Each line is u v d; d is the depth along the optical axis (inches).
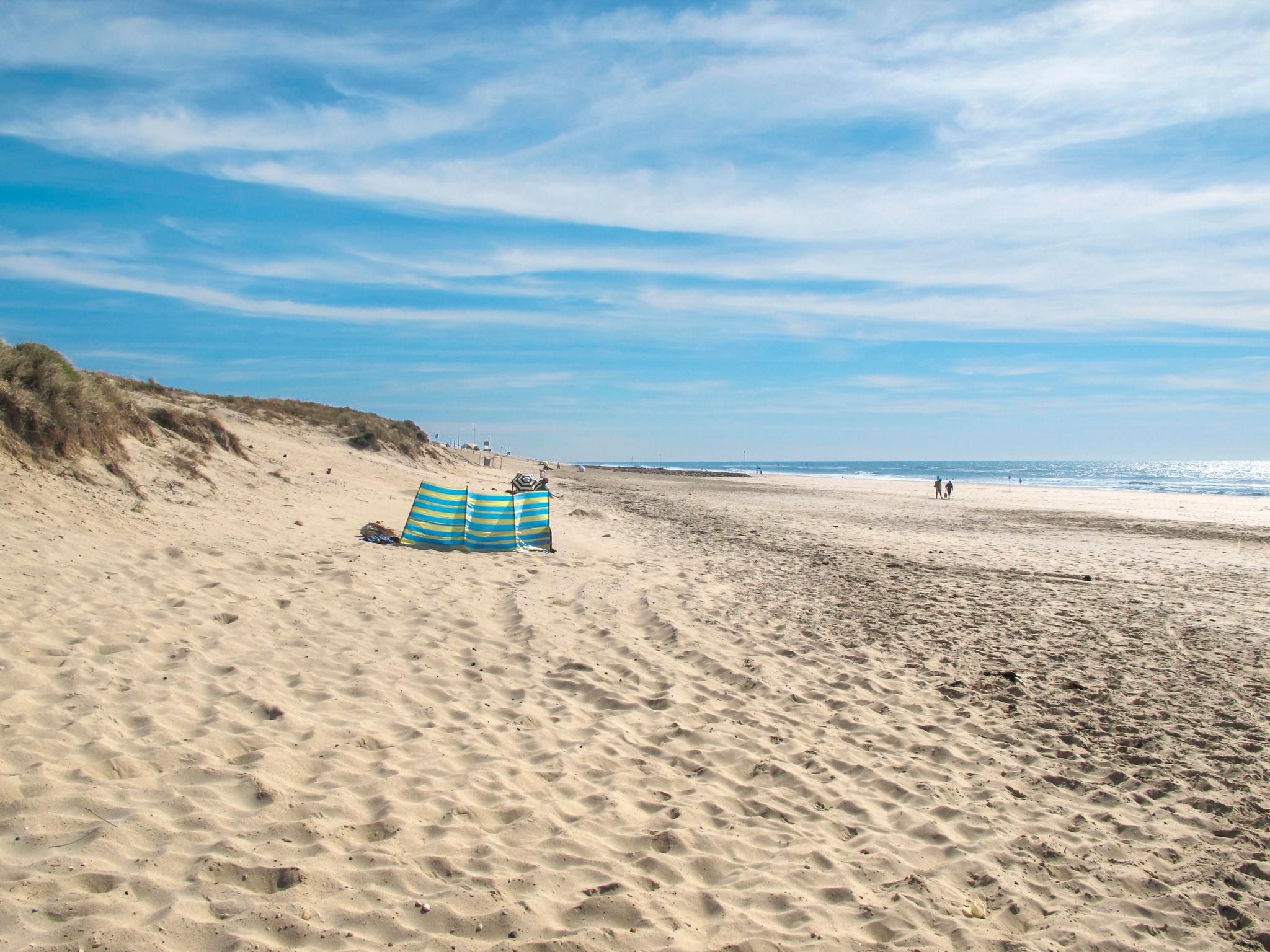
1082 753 245.0
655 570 512.4
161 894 130.7
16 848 136.6
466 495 536.4
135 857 139.9
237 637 273.7
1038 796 213.3
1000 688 307.6
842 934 144.0
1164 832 193.8
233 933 123.8
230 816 158.7
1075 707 287.7
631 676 289.4
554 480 1823.3
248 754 188.7
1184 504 1587.1
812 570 573.0
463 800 180.1
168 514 433.4
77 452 433.4
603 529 733.3
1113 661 353.1
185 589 316.5
